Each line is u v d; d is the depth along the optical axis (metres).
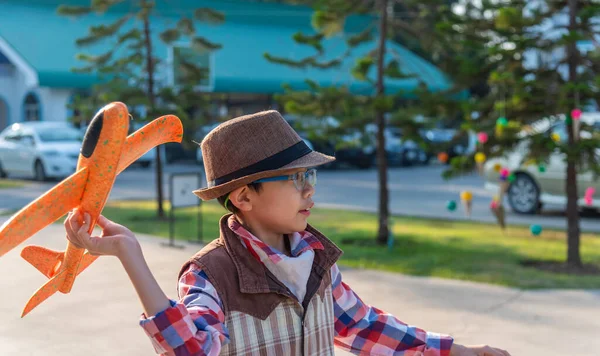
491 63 7.19
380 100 7.66
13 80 27.23
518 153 11.77
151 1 10.87
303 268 1.86
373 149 23.30
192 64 10.73
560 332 4.97
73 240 1.50
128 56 10.92
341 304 2.08
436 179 19.62
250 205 1.85
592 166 6.76
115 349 4.58
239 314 1.75
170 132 1.68
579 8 7.07
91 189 1.44
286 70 25.39
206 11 10.52
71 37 23.94
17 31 23.62
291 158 1.80
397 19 8.56
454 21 7.18
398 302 5.75
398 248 8.17
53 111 25.28
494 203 7.76
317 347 1.89
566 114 6.76
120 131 1.39
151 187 16.55
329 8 7.85
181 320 1.52
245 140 1.79
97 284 6.23
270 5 28.53
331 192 15.80
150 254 7.66
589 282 6.46
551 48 6.93
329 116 8.23
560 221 11.03
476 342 4.74
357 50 22.30
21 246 8.02
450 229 9.88
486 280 6.51
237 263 1.79
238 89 24.08
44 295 1.54
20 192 14.91
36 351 4.53
